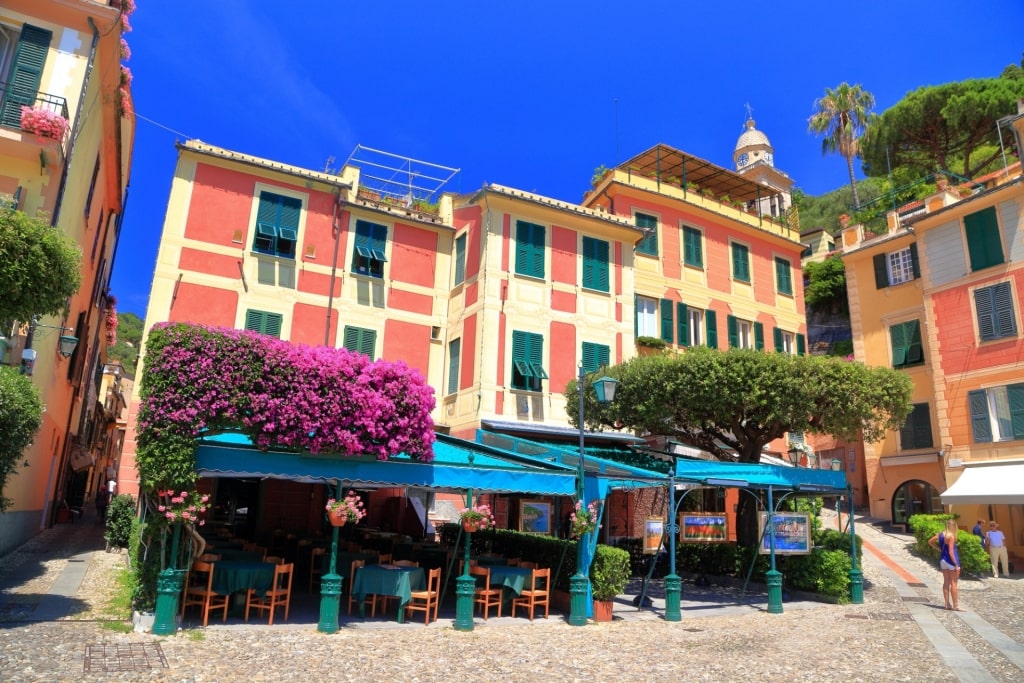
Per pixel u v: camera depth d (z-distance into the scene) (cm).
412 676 780
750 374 1620
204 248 1950
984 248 2441
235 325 1952
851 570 1531
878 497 2723
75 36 1488
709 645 1038
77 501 3656
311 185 2148
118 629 921
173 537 951
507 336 2162
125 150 2253
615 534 2222
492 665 855
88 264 2083
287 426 974
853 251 2981
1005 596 1647
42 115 1332
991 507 2334
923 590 1716
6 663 715
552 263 2314
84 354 2423
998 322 2366
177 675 720
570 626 1165
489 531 1703
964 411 2425
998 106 3744
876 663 913
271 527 2028
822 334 3816
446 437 1458
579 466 1259
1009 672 864
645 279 2580
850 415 1628
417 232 2345
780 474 1520
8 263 840
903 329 2755
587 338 2322
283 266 2056
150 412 918
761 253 2989
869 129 4466
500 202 2252
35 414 1073
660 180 2773
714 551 1855
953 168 4331
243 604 1077
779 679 820
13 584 1227
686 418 1728
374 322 2188
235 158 2025
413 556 1491
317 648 893
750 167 6088
